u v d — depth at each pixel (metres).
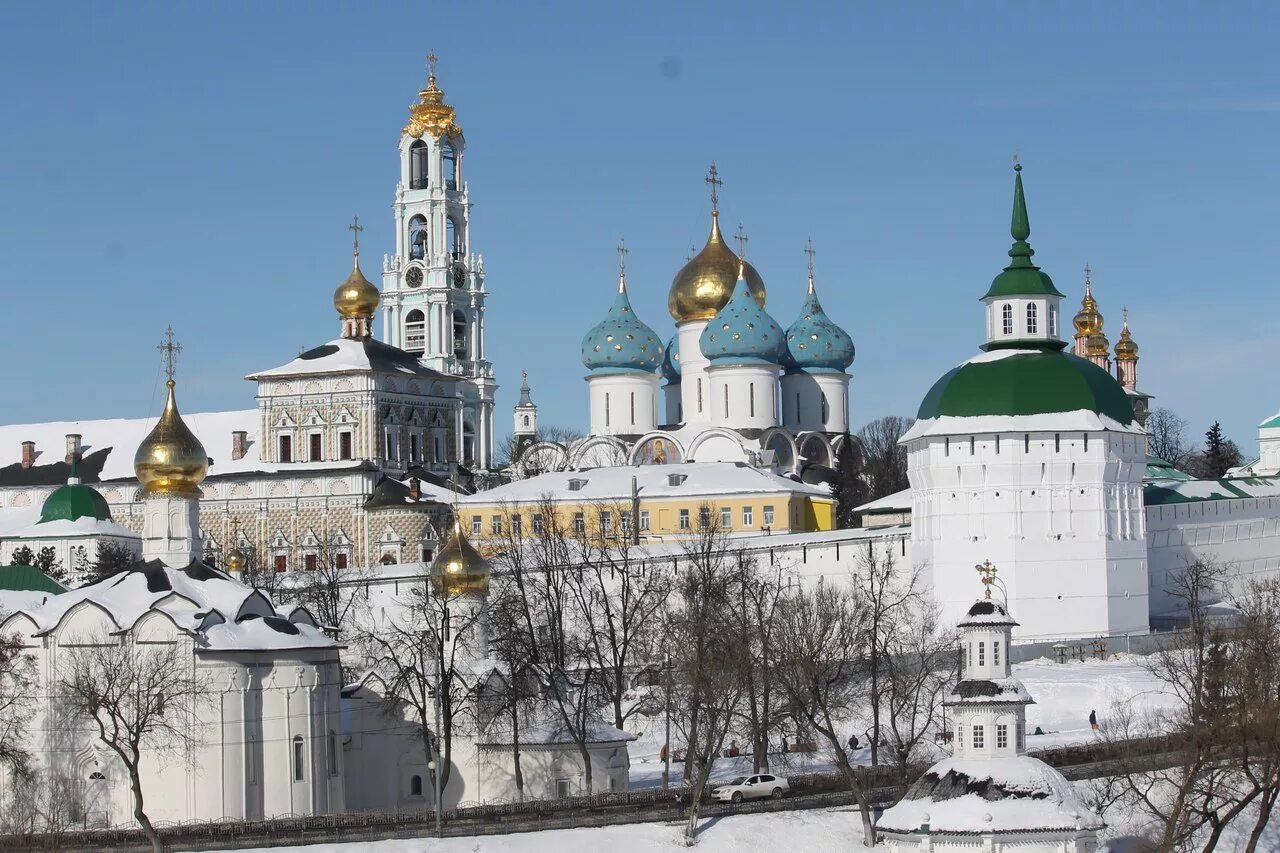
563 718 162.00
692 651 169.62
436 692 157.12
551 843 141.38
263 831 143.88
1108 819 143.25
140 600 156.88
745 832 142.50
